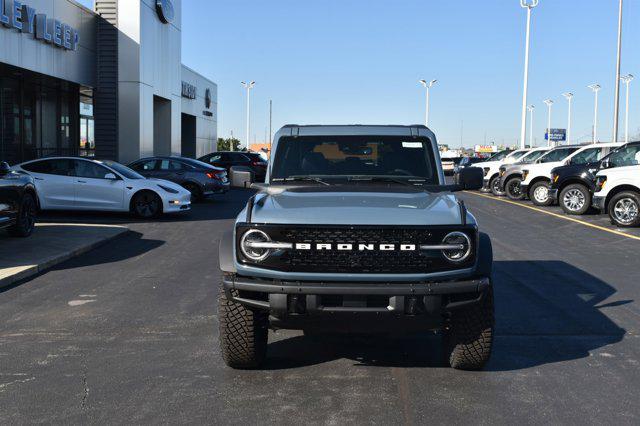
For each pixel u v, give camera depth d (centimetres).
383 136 623
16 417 432
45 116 2552
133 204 1630
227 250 490
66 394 474
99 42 2720
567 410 445
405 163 613
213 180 2158
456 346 512
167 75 3173
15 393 476
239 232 475
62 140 2683
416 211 485
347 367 539
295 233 465
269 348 593
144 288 840
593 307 744
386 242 462
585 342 609
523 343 605
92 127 2898
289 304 463
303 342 612
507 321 681
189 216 1723
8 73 2205
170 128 3244
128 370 527
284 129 632
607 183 1550
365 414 438
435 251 464
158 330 647
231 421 426
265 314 519
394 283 461
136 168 2159
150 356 564
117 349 584
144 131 2825
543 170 2078
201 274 935
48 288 838
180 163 2167
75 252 1084
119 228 1380
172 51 3259
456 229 468
